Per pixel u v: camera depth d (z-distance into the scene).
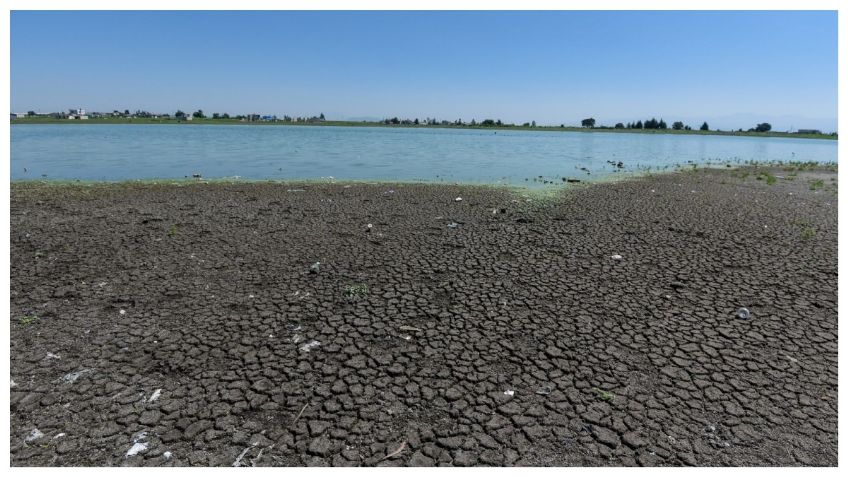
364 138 52.06
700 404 3.41
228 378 3.69
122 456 2.92
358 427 3.17
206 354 4.03
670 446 3.03
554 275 5.99
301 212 9.99
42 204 10.46
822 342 4.26
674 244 7.41
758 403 3.41
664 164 23.95
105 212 9.68
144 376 3.71
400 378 3.71
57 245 7.15
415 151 31.70
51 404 3.36
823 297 5.25
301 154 27.53
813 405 3.39
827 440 3.07
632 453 2.98
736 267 6.29
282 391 3.53
